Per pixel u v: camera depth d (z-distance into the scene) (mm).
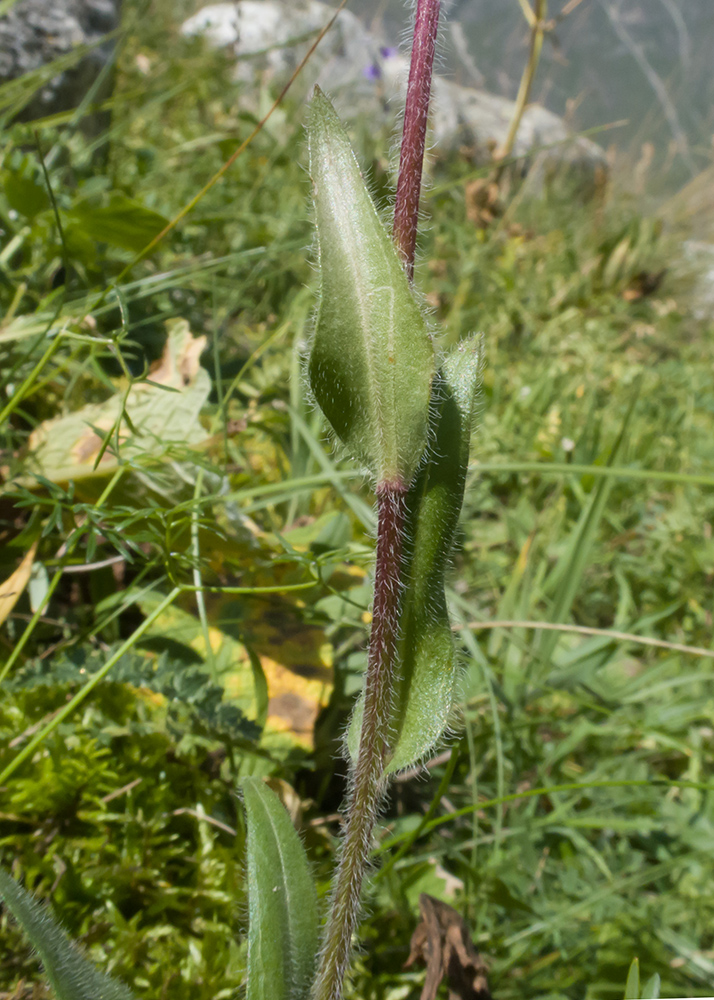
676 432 485
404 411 88
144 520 194
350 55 979
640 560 350
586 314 707
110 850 159
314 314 88
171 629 201
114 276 326
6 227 291
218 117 665
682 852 224
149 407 208
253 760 182
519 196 776
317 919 106
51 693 170
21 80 324
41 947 91
